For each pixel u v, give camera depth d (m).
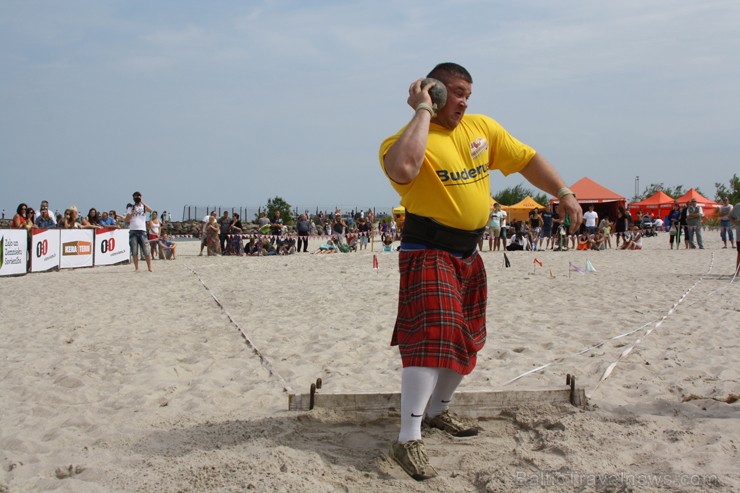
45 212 18.14
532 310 8.55
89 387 5.13
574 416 3.79
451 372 3.63
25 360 6.14
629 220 24.27
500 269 14.88
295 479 2.97
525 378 5.05
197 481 2.99
